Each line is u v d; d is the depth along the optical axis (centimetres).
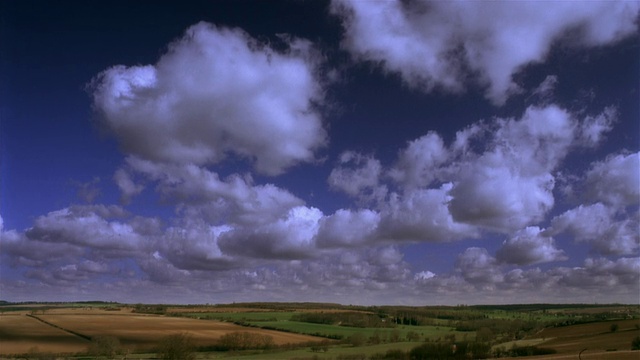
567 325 15562
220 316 19112
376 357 10731
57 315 16875
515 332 15738
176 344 10794
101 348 10775
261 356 11050
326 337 14338
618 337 11369
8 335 12450
